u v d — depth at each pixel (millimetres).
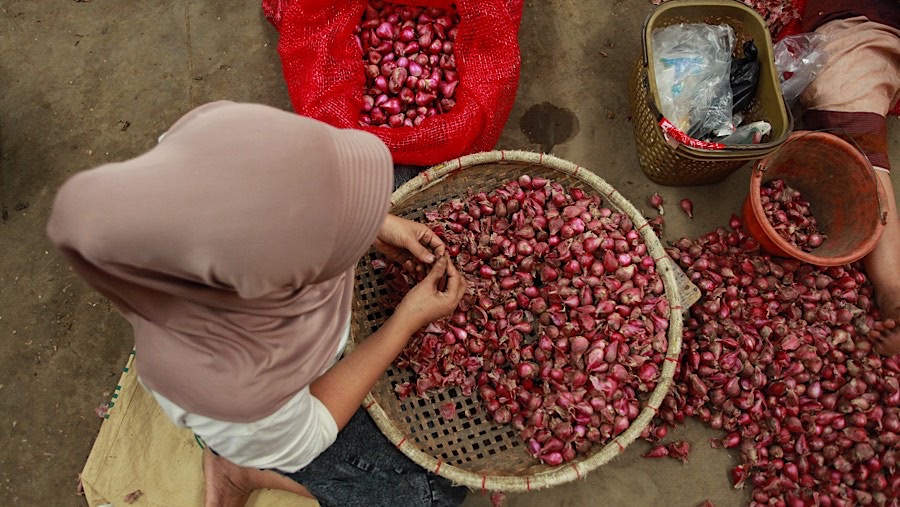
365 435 1389
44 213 1991
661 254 1593
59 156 2047
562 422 1503
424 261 1441
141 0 2191
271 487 1574
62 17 2168
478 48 1770
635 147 2061
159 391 883
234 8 2186
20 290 1917
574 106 2107
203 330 808
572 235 1658
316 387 1165
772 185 1895
